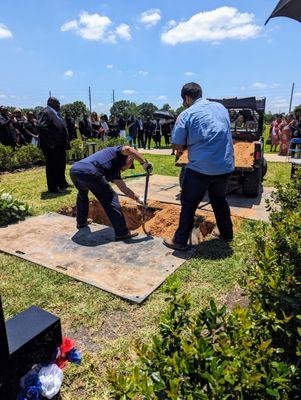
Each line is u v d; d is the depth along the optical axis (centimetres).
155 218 550
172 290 180
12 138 1065
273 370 135
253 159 636
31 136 1140
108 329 261
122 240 425
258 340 162
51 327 193
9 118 1054
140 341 245
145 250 396
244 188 656
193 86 390
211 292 307
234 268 350
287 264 206
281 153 1344
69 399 199
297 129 1053
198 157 371
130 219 611
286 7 193
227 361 138
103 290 311
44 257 378
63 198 640
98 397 200
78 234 448
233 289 313
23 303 293
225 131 379
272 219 304
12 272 348
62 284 324
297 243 222
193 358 144
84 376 215
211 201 413
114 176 434
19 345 176
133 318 273
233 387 133
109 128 1503
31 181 814
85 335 254
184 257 378
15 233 453
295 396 145
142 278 330
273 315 169
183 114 383
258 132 840
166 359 144
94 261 367
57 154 674
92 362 226
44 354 195
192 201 383
